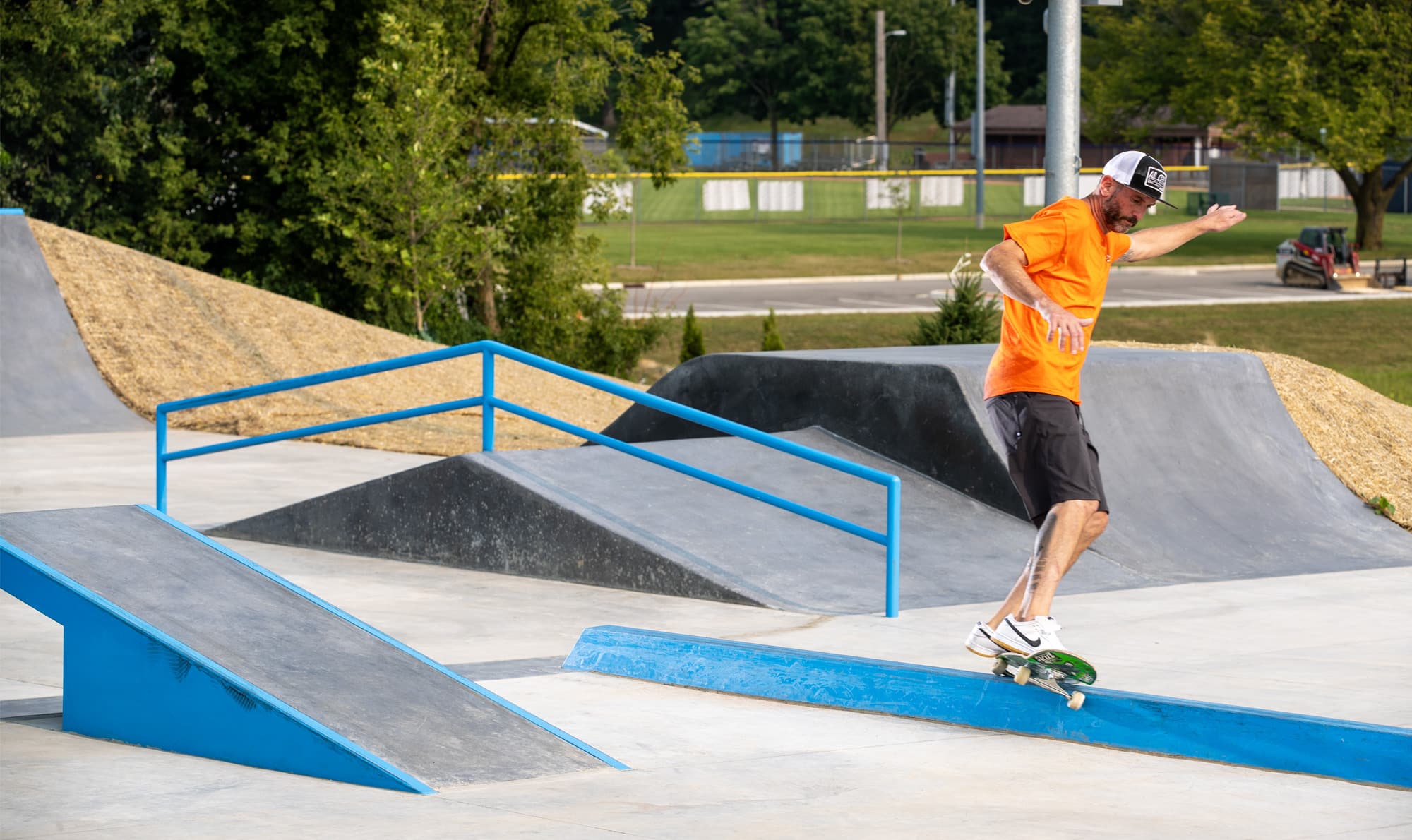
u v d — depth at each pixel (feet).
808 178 293.43
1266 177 296.92
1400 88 200.03
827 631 33.47
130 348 77.87
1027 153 386.93
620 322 125.59
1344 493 49.57
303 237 114.32
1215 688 27.84
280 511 46.14
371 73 105.60
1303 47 206.08
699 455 45.80
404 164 104.53
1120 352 52.49
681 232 244.01
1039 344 24.91
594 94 122.83
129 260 84.43
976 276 78.74
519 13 118.21
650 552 38.52
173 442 68.08
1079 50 58.59
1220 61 215.10
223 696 22.95
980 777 22.50
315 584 39.70
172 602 25.77
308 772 22.16
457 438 70.28
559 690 28.55
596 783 22.08
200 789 21.33
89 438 69.31
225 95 112.98
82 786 21.40
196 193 114.62
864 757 23.73
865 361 47.88
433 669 25.82
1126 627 33.96
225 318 83.66
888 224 267.39
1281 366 56.59
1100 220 25.18
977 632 25.71
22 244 79.25
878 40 334.65
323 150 113.39
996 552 41.06
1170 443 47.50
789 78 414.00
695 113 419.13
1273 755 22.94
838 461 35.47
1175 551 42.96
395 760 21.98
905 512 43.19
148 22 109.91
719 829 19.58
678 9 456.45
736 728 25.79
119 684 24.12
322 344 84.79
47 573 24.79
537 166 122.01
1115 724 24.38
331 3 110.32
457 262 109.91
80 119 108.58
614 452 45.42
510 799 21.01
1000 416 25.44
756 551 39.65
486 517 41.86
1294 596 38.11
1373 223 218.79
